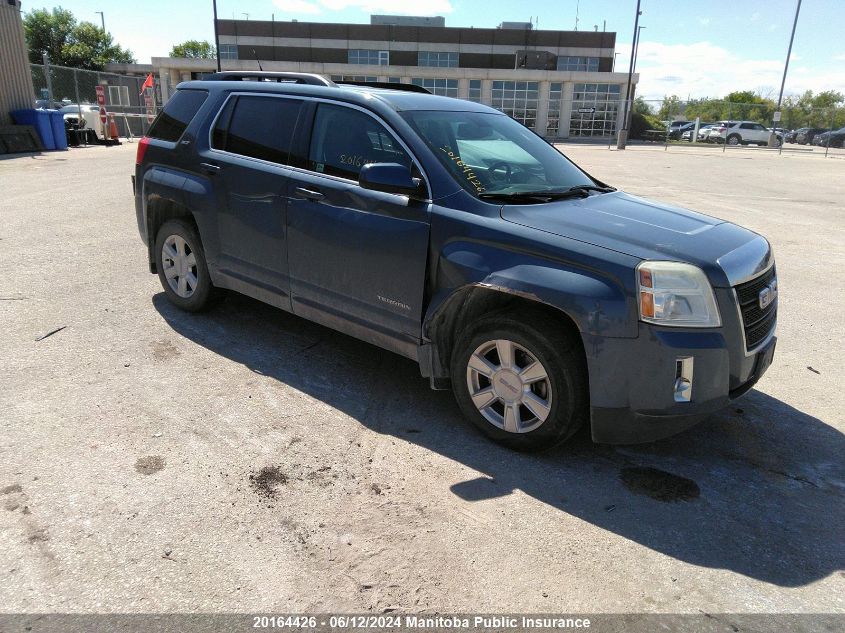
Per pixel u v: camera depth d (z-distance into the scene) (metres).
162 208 5.11
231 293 5.59
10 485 2.82
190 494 2.83
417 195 3.43
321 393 3.90
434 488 2.99
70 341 4.45
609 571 2.50
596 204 3.67
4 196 10.13
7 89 17.84
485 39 50.84
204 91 4.80
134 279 5.92
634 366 2.90
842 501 3.06
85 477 2.91
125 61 66.19
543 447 3.23
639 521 2.82
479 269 3.18
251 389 3.90
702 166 23.11
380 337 3.72
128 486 2.87
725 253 3.12
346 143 3.82
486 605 2.29
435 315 3.36
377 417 3.64
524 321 3.10
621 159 25.72
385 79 43.62
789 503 3.02
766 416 3.91
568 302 2.93
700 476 3.21
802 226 10.41
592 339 2.91
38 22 60.22
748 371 3.17
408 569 2.45
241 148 4.38
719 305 2.95
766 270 3.35
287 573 2.39
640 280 2.86
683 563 2.56
